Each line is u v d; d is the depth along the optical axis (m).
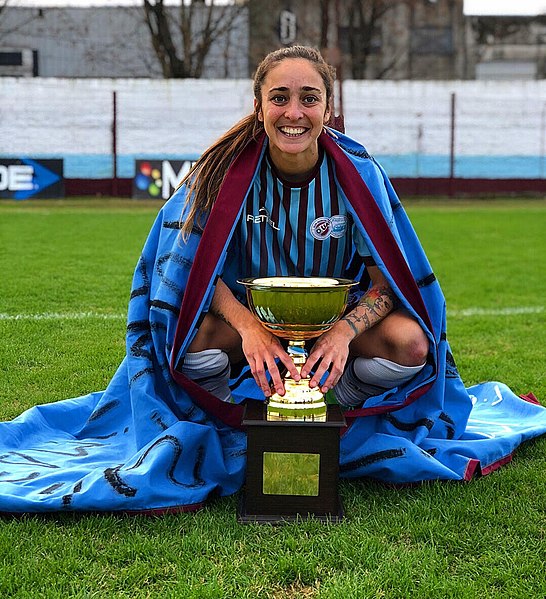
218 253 2.63
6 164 17.08
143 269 2.88
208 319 2.74
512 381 4.18
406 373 2.77
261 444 2.40
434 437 3.00
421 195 20.22
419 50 34.72
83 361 4.41
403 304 2.70
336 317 2.45
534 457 3.01
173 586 2.02
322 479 2.42
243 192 2.67
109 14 30.19
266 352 2.49
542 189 20.45
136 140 19.52
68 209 15.40
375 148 20.00
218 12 29.19
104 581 2.05
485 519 2.41
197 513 2.47
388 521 2.40
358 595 1.97
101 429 3.14
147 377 2.76
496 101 19.98
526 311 6.25
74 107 19.17
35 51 30.23
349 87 19.70
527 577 2.08
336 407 2.59
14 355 4.50
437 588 2.01
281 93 2.51
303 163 2.64
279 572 2.08
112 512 2.43
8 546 2.21
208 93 19.45
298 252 2.76
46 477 2.58
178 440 2.54
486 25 35.66
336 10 26.69
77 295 6.55
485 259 9.30
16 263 8.27
